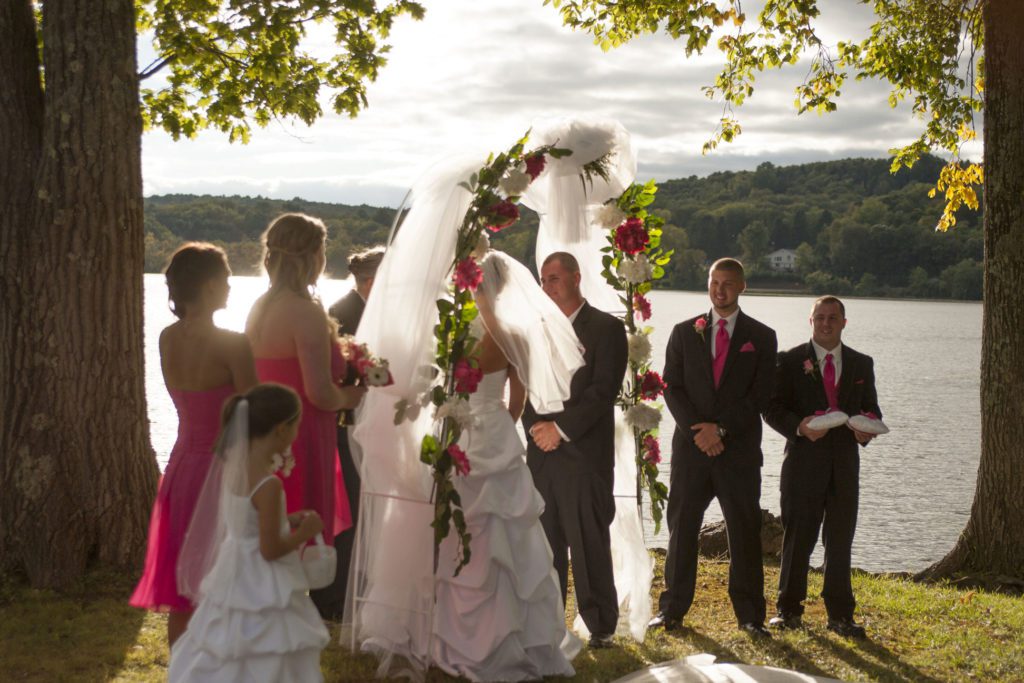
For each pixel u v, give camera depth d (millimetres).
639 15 11805
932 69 11758
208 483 3682
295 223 4324
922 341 81750
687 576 5883
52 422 5879
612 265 5734
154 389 29266
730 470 5770
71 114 5855
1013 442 8695
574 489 5359
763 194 174875
